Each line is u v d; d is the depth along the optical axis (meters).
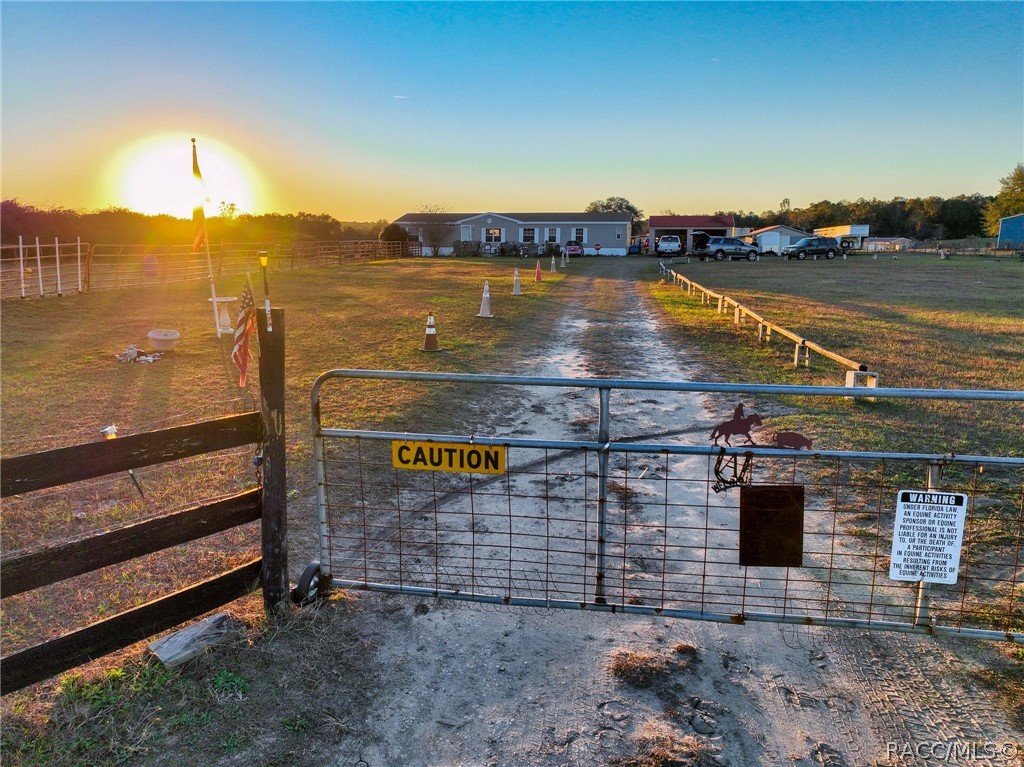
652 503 5.20
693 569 4.14
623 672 3.14
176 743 2.62
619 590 3.86
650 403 8.41
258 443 3.46
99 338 12.64
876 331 14.24
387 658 3.24
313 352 11.50
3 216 34.44
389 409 7.69
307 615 3.51
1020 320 15.99
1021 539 4.42
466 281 28.84
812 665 3.22
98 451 2.87
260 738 2.67
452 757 2.63
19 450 6.06
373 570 4.06
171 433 3.09
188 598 3.23
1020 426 7.12
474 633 3.47
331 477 5.56
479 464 3.54
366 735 2.73
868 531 4.64
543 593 3.79
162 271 25.59
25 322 14.51
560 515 4.94
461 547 4.40
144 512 4.81
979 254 53.56
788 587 3.92
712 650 3.34
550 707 2.92
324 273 33.31
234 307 17.84
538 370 10.48
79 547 2.82
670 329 15.16
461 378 3.46
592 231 60.28
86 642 2.89
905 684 3.08
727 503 5.18
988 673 3.14
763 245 60.25
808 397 8.51
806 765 2.60
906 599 3.77
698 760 2.61
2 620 3.47
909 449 6.34
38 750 2.55
